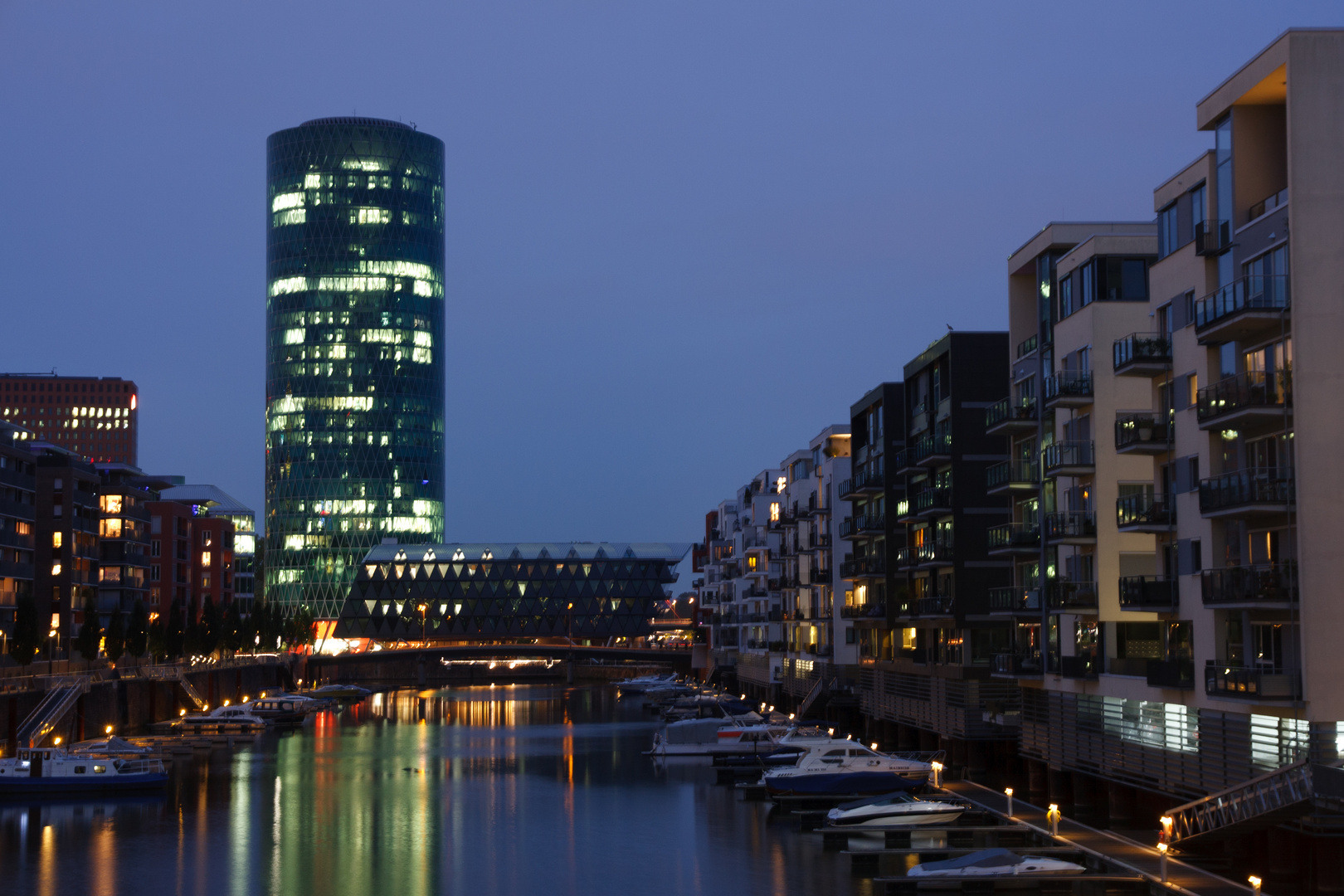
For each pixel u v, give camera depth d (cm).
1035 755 8100
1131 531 6562
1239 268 5731
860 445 12538
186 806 9219
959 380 9819
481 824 8262
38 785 9706
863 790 8581
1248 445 5741
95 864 7069
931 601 9956
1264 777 5303
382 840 7738
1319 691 5175
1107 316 7262
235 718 15025
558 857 7119
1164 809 6938
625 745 13550
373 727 16362
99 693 13712
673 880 6462
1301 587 5231
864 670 12350
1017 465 8400
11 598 15475
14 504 15675
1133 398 7225
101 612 18650
